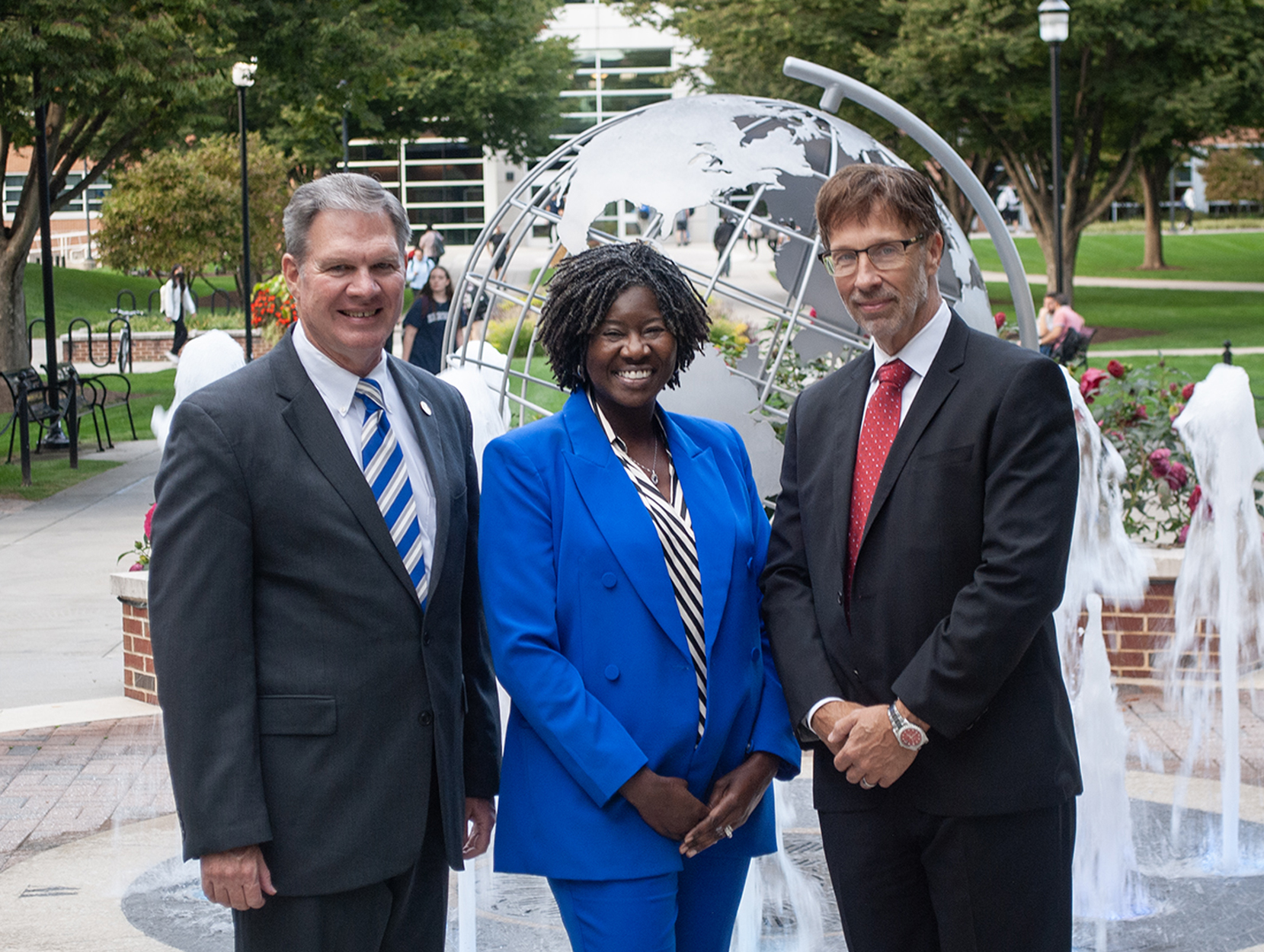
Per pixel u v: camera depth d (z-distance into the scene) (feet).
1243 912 12.88
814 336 16.67
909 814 8.70
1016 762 8.42
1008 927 8.50
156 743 18.06
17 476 40.40
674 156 14.99
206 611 7.82
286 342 8.52
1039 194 76.95
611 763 8.32
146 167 79.46
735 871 9.11
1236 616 19.80
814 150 16.11
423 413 8.77
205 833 7.68
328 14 55.16
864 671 8.74
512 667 8.55
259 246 83.20
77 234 155.33
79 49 41.01
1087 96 71.31
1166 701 19.39
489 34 84.79
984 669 8.06
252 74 58.03
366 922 8.22
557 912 13.30
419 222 126.11
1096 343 71.36
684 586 8.86
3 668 21.56
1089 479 20.48
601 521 8.75
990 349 8.63
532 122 112.06
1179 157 81.76
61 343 77.05
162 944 12.35
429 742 8.32
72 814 15.64
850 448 8.97
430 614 8.33
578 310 8.84
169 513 7.95
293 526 8.07
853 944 9.07
